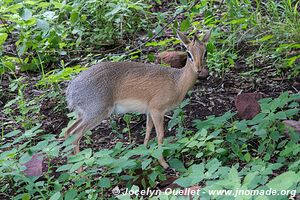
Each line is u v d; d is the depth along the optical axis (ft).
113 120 20.63
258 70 22.18
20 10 23.13
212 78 22.34
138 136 19.65
